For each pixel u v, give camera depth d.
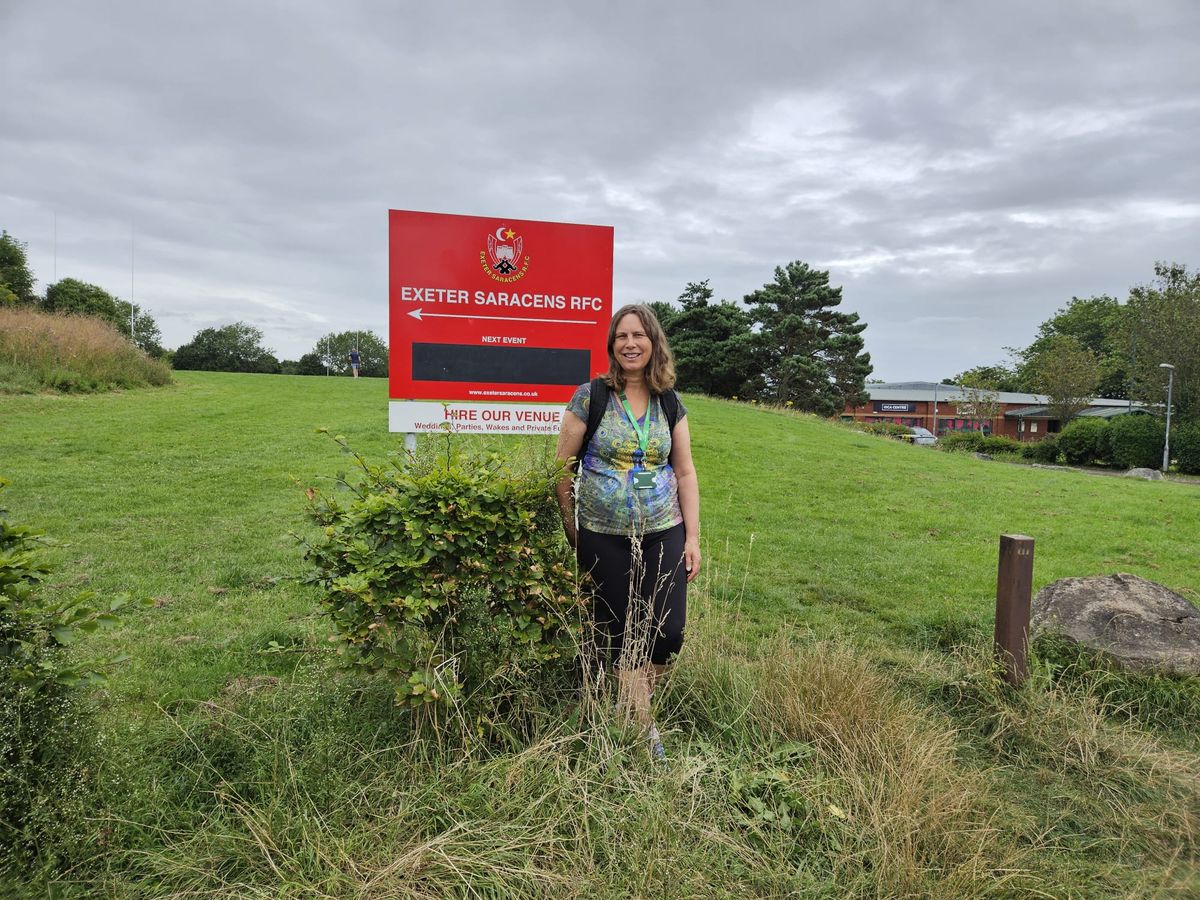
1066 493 12.05
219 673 3.55
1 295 33.19
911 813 2.51
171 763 2.67
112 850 2.18
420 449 3.86
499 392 4.20
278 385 22.89
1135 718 3.51
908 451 17.27
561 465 2.92
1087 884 2.35
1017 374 77.50
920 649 4.53
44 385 16.41
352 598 2.59
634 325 2.88
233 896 2.06
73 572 5.14
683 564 3.01
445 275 4.09
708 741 3.01
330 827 2.28
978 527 8.71
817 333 41.78
